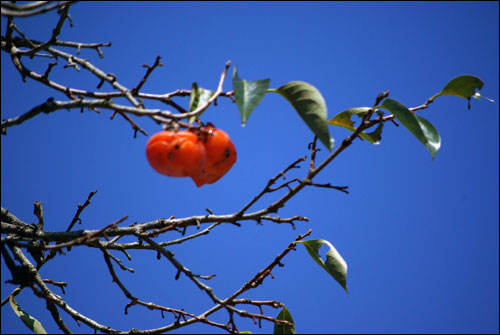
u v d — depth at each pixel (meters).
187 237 3.55
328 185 3.39
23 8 3.29
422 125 3.43
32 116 3.35
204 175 3.38
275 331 3.51
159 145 3.34
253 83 3.33
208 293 3.41
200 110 3.34
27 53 3.45
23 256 3.48
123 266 3.52
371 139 3.49
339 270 3.47
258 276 3.49
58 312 3.48
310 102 3.34
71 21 3.49
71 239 3.43
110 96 3.37
